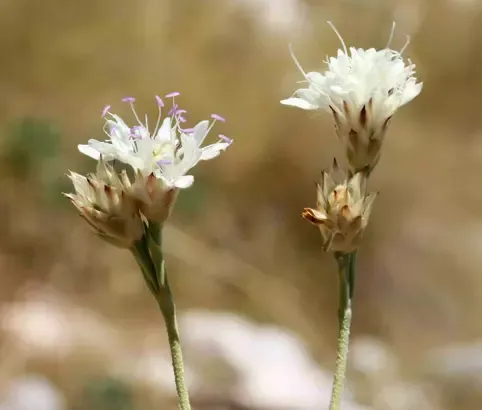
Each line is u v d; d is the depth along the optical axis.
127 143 0.25
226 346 0.52
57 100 0.68
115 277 0.64
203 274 0.64
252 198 0.68
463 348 0.61
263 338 0.56
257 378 0.51
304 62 0.70
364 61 0.26
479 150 0.70
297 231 0.67
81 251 0.64
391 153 0.70
